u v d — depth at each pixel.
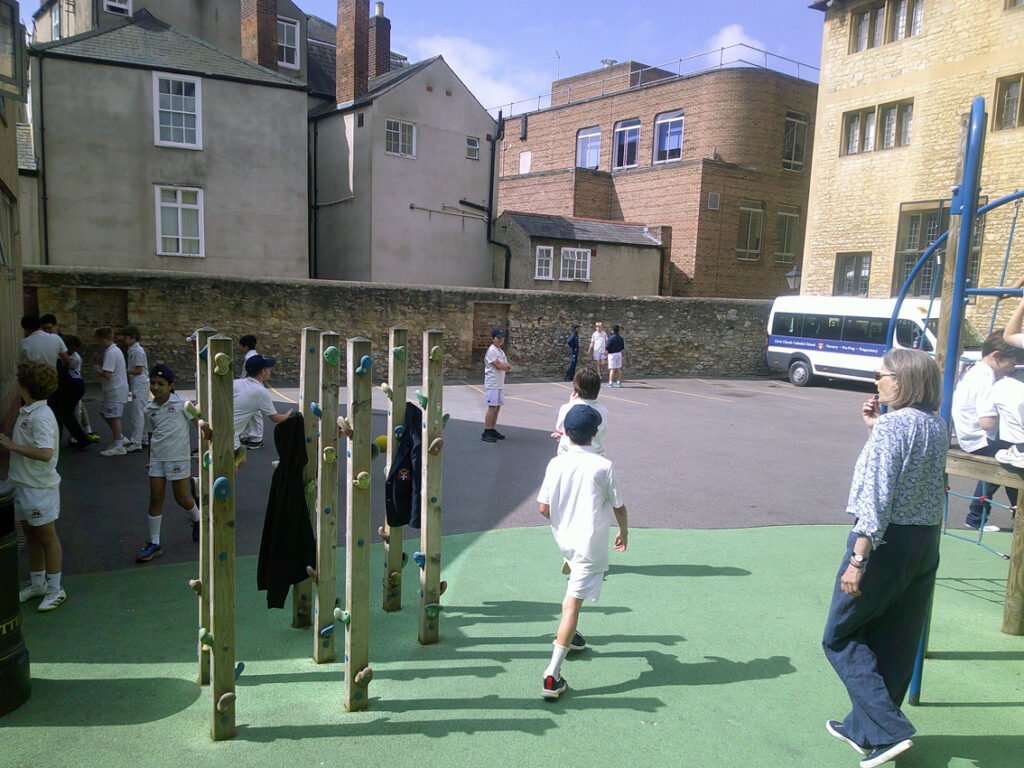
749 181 30.53
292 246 21.44
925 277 21.03
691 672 4.22
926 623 3.85
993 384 5.91
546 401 16.80
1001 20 18.80
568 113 36.12
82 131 18.88
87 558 5.82
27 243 18.56
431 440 4.36
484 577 5.71
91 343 15.55
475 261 25.89
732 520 7.56
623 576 5.80
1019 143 18.42
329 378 3.95
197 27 24.52
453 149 24.86
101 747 3.35
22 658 3.70
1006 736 3.63
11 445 4.52
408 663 4.25
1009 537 7.20
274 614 4.89
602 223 28.27
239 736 3.46
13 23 6.83
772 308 24.17
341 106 23.92
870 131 22.48
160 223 19.91
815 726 3.68
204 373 3.54
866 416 3.90
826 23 23.36
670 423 14.20
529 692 3.95
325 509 4.06
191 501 6.04
